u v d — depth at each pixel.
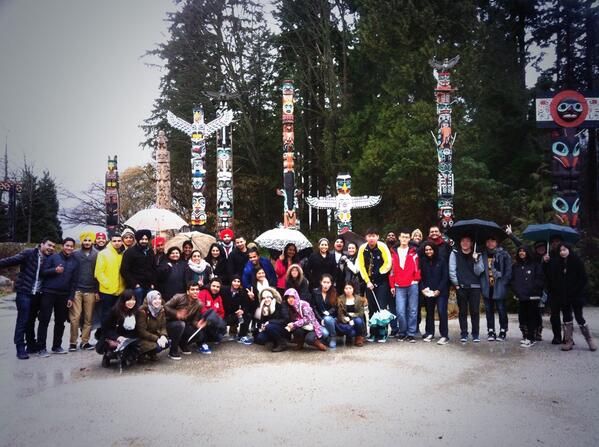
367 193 24.70
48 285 7.44
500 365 6.48
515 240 8.41
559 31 24.12
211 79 29.14
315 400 5.06
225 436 4.13
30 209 30.91
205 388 5.55
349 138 26.34
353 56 28.61
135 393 5.39
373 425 4.35
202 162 18.12
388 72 24.23
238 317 8.40
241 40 29.14
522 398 5.09
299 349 7.61
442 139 15.43
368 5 23.92
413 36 22.97
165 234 18.73
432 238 8.22
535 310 7.86
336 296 7.93
